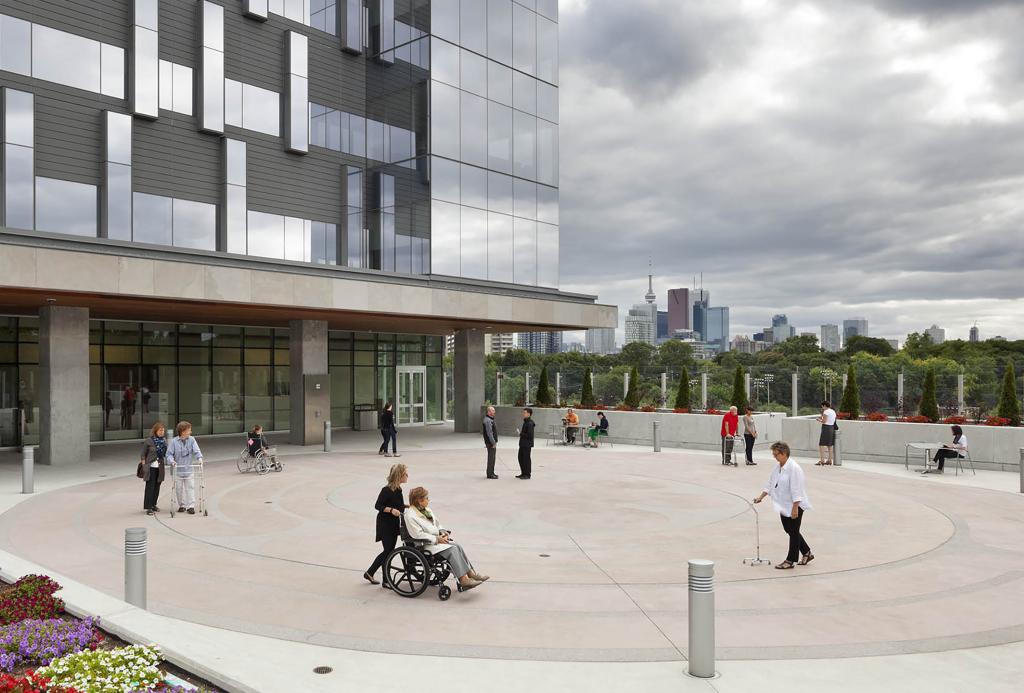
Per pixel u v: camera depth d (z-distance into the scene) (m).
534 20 34.88
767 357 79.62
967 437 23.33
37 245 17.62
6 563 9.48
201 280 20.67
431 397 41.88
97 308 23.88
